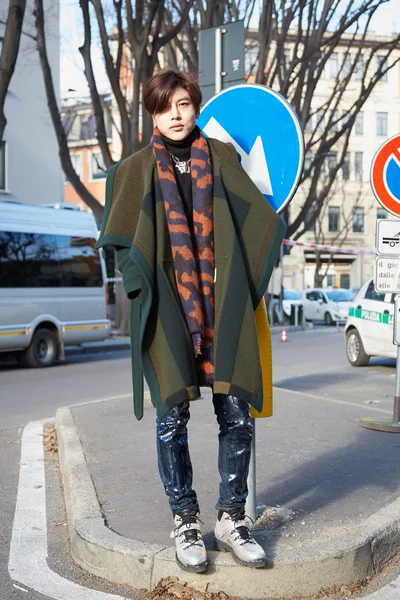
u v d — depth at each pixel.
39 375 13.45
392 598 3.49
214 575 3.44
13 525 4.72
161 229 3.36
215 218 3.39
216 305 3.35
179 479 3.44
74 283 15.79
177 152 3.51
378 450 5.95
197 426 6.91
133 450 6.01
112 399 8.84
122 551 3.66
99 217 20.28
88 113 49.31
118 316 23.48
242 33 7.64
